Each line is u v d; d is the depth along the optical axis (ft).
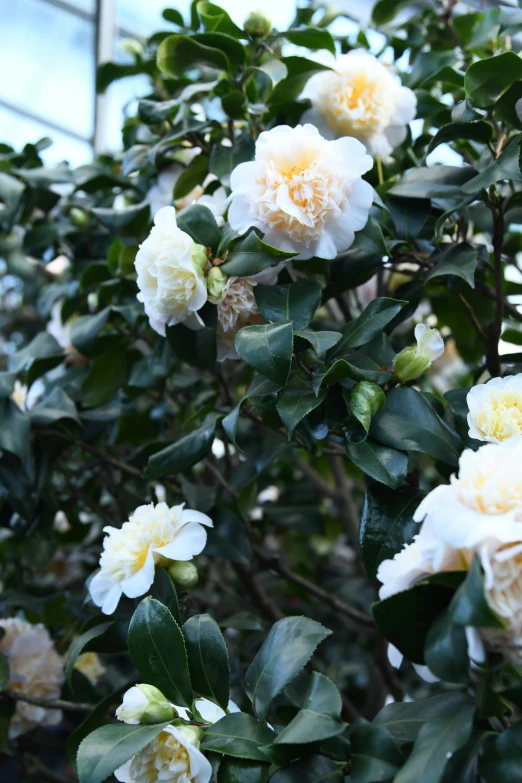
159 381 3.04
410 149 2.95
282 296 2.38
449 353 4.14
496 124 2.58
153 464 2.59
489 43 3.07
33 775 3.63
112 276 3.25
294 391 2.37
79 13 5.41
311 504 4.09
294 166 2.34
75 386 3.30
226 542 2.73
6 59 5.83
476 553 1.82
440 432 2.28
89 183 3.29
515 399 2.24
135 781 2.06
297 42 2.86
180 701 2.13
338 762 2.03
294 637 2.16
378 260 2.64
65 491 3.45
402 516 2.29
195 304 2.35
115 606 2.34
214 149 2.78
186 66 2.74
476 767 1.93
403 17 3.50
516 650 1.85
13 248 4.77
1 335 6.33
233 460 3.80
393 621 1.94
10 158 3.53
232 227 2.36
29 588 3.39
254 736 2.04
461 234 2.93
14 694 2.96
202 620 2.23
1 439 2.81
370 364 2.39
